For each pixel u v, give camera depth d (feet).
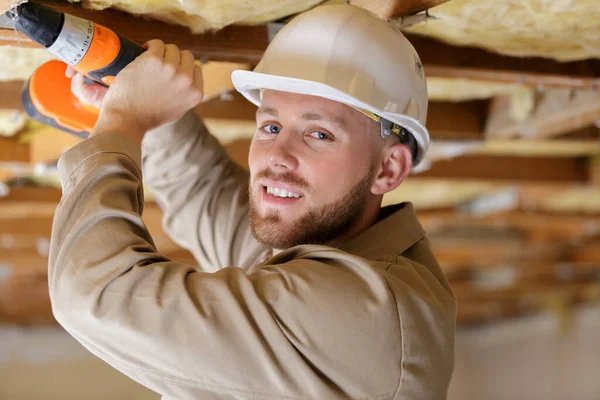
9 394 19.83
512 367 23.76
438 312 4.36
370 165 4.72
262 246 5.77
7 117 7.38
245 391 3.98
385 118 4.68
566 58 6.34
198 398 4.04
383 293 4.08
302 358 3.96
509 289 20.92
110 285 3.95
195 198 5.97
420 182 10.99
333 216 4.62
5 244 14.11
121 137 4.28
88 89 4.87
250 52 5.27
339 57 4.53
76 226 4.00
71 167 4.20
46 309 20.04
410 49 4.83
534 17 5.41
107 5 4.77
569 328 21.97
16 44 4.65
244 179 6.15
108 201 4.06
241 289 4.03
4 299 19.12
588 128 9.01
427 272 4.72
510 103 7.86
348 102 4.51
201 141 5.90
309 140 4.59
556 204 13.71
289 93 4.63
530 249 17.16
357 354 4.00
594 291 21.30
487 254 17.37
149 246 4.14
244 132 8.81
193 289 4.01
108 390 21.04
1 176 9.00
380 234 4.81
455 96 7.97
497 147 10.23
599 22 5.49
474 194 12.82
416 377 4.13
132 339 3.92
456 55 6.06
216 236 5.94
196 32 5.10
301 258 4.31
